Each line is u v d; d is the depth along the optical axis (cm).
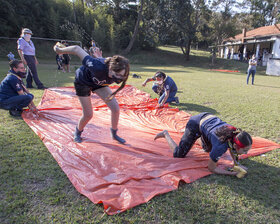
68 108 526
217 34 2758
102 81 260
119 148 320
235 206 223
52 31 2442
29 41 687
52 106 534
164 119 488
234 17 2744
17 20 2234
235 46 3475
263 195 242
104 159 285
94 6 3438
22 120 426
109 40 2803
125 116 495
